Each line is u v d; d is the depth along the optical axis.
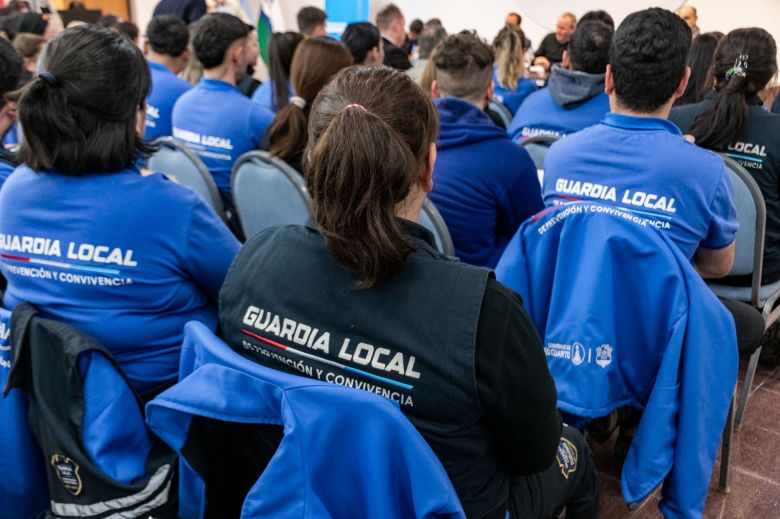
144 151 1.21
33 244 1.14
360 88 0.82
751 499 1.73
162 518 1.06
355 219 0.76
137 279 1.15
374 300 0.80
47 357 1.02
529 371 0.78
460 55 1.96
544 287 1.29
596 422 1.50
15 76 1.49
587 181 1.50
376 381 0.79
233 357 0.80
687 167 1.39
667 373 1.17
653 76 1.44
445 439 0.79
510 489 1.01
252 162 1.94
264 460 0.87
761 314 1.82
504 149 1.69
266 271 0.88
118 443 1.03
